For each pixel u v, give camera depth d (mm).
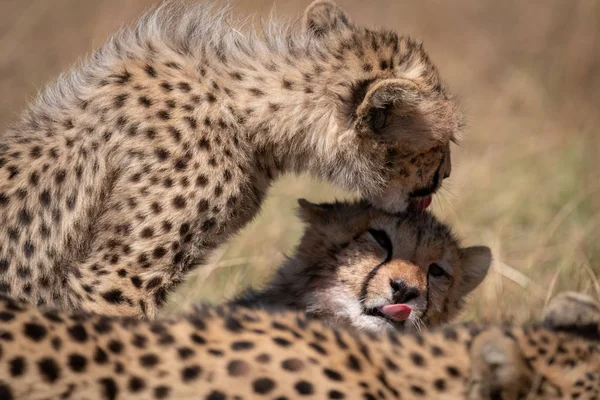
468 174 17406
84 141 10344
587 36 25078
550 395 7004
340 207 11156
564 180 17031
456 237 11406
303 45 11164
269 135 10789
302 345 7371
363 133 10797
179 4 11570
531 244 14492
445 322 11016
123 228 10172
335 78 10875
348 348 7473
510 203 16031
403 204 11305
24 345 7020
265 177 11070
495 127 21172
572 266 13102
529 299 12133
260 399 7086
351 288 10555
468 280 11344
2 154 10203
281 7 25078
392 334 7637
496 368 6930
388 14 27047
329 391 7156
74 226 10188
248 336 7375
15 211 9961
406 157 11055
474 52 25703
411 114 10898
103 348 7098
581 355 7254
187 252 10312
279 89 10820
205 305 7949
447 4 27453
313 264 10867
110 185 10320
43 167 10172
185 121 10359
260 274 13375
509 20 27016
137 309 10086
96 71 10758
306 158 11086
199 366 7152
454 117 11320
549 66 24875
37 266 10039
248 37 11242
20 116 11086
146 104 10414
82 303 10016
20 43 23172
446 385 7199
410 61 11242
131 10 23891
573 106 22688
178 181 10180
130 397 7008
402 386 7293
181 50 10945
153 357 7156
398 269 10352
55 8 24234
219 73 10805
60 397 6941
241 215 10852
